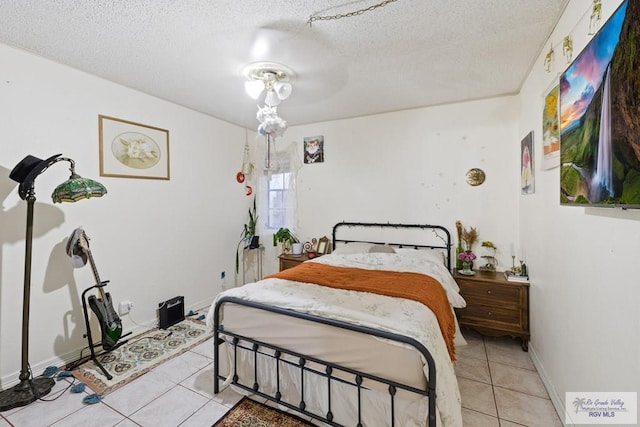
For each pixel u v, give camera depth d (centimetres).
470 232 299
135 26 175
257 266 426
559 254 172
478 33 184
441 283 230
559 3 157
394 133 339
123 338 262
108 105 252
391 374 136
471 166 304
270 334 170
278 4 156
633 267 100
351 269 253
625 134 91
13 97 198
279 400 169
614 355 113
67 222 227
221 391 192
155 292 293
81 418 168
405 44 196
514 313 249
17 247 201
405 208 336
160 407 178
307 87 268
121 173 263
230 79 251
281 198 411
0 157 193
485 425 163
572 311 153
